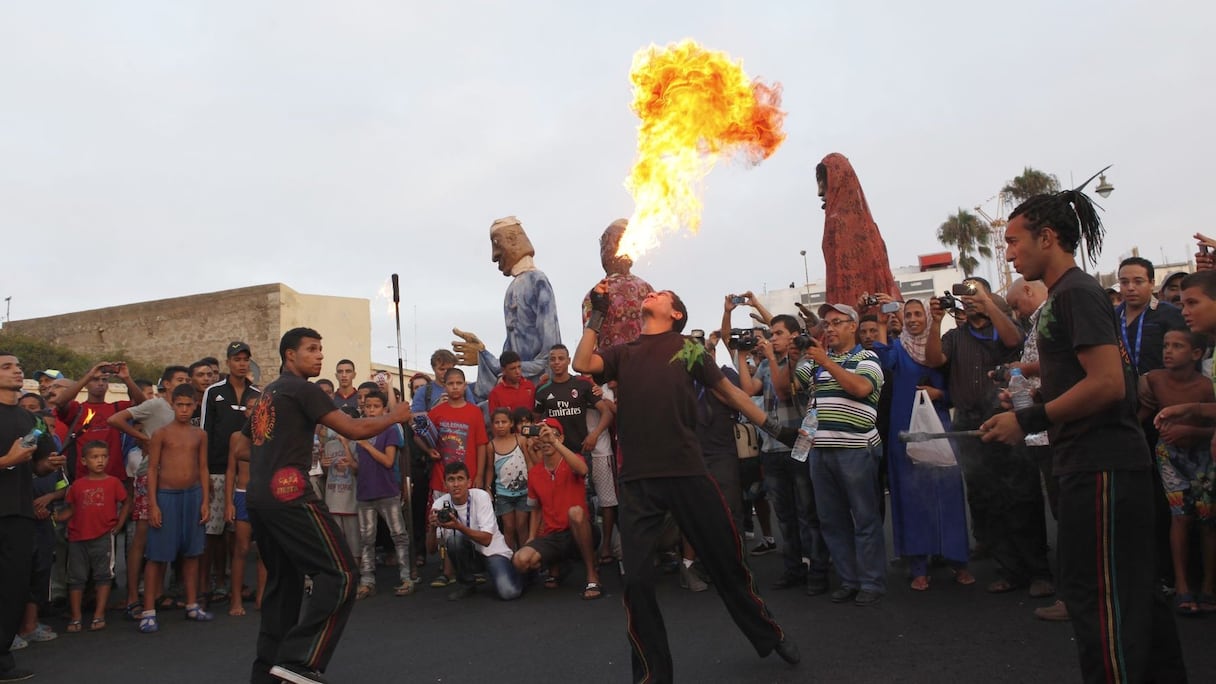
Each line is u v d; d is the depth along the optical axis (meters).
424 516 8.46
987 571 6.05
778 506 6.14
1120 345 2.84
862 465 5.32
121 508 6.62
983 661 4.04
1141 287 5.58
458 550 6.52
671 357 3.91
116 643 5.78
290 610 4.38
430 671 4.60
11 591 4.91
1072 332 2.84
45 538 6.00
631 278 8.39
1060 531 2.93
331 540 4.19
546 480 6.66
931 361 5.71
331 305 27.70
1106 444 2.82
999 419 2.98
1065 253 3.04
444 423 7.45
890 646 4.38
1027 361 4.88
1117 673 2.71
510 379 7.91
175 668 5.05
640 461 3.81
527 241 9.44
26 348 24.66
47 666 5.21
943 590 5.55
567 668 4.48
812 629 4.83
